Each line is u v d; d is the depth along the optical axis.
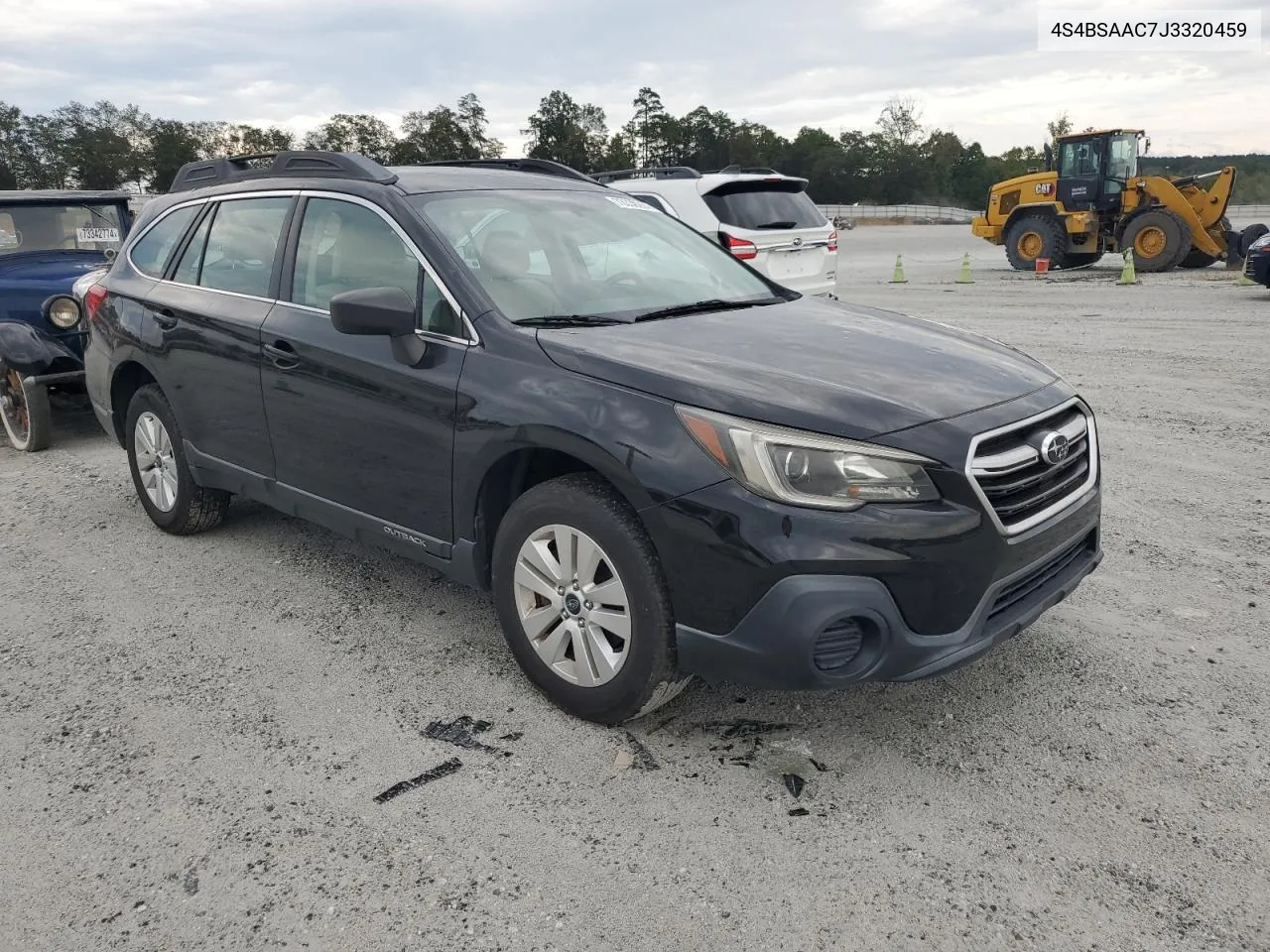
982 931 2.39
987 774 3.01
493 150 122.94
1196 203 19.69
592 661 3.21
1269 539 4.79
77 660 3.87
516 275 3.69
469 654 3.85
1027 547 2.96
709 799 2.92
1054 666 3.64
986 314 13.70
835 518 2.73
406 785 3.01
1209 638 3.83
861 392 2.96
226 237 4.63
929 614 2.80
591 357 3.17
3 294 7.29
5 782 3.07
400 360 3.54
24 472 6.64
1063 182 20.69
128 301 5.07
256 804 2.93
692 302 3.91
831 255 11.25
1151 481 5.75
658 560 3.00
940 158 114.56
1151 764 3.04
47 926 2.47
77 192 8.36
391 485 3.75
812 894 2.52
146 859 2.70
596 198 4.51
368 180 4.04
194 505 5.02
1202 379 8.51
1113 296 15.59
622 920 2.45
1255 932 2.36
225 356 4.38
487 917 2.47
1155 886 2.52
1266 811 2.80
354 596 4.43
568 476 3.24
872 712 3.37
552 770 3.07
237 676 3.71
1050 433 3.07
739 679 2.89
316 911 2.50
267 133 122.50
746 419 2.83
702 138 125.56
